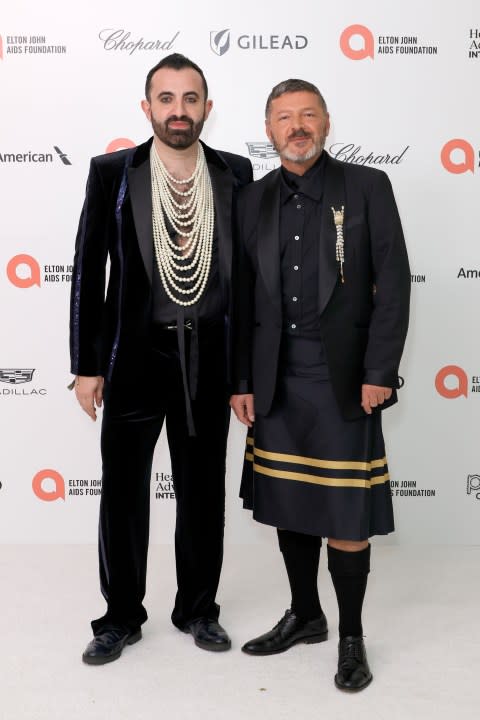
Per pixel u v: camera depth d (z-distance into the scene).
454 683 2.17
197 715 2.01
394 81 3.12
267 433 2.30
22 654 2.35
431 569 3.04
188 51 3.11
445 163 3.16
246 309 2.32
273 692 2.13
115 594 2.39
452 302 3.23
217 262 2.31
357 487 2.18
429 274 3.21
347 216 2.18
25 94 3.12
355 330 2.20
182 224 2.28
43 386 3.25
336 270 2.15
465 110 3.13
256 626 2.55
